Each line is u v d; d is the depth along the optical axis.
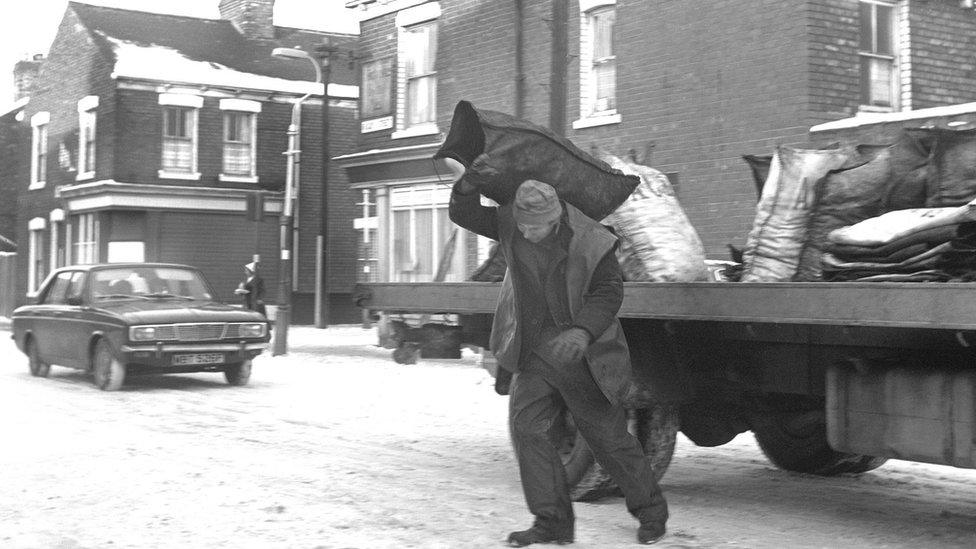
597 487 6.84
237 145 33.84
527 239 5.48
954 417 5.20
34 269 37.91
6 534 6.19
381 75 24.48
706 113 16.31
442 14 22.48
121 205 32.09
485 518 6.52
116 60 32.59
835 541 5.99
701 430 7.24
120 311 14.27
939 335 5.24
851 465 8.00
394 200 24.28
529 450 5.61
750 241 6.59
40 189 37.31
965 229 5.34
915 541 5.99
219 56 35.22
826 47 15.12
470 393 13.61
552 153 5.95
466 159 5.99
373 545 5.84
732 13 15.95
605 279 5.39
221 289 33.47
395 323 8.33
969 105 12.88
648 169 7.27
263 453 9.02
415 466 8.42
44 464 8.42
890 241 5.65
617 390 5.50
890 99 15.89
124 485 7.55
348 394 13.63
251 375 16.38
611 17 18.41
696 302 5.94
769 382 6.29
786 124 15.22
